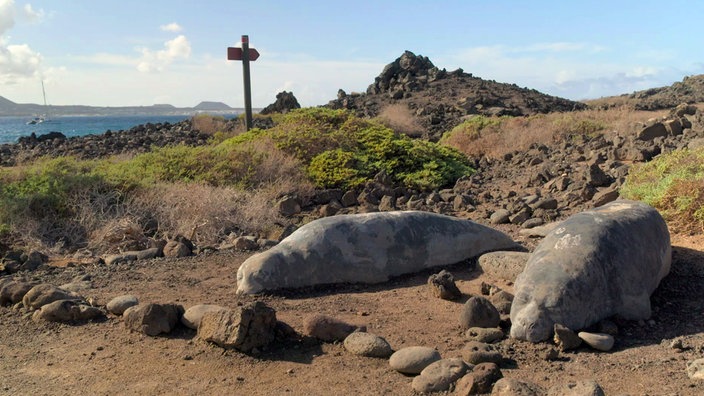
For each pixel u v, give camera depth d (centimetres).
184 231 784
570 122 1802
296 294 535
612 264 442
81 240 763
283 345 414
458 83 3653
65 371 387
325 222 576
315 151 1180
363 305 504
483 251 621
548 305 414
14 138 5272
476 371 342
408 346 413
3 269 640
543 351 392
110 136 2358
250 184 1009
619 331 424
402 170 1159
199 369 382
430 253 593
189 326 445
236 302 513
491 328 427
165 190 904
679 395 317
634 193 760
